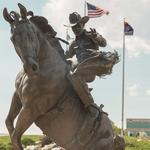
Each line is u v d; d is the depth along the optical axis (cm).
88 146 836
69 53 882
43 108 807
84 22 874
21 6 779
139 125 6081
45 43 820
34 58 770
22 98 809
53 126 822
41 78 800
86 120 837
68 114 825
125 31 4259
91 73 834
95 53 845
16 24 776
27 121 802
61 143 830
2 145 2912
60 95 819
